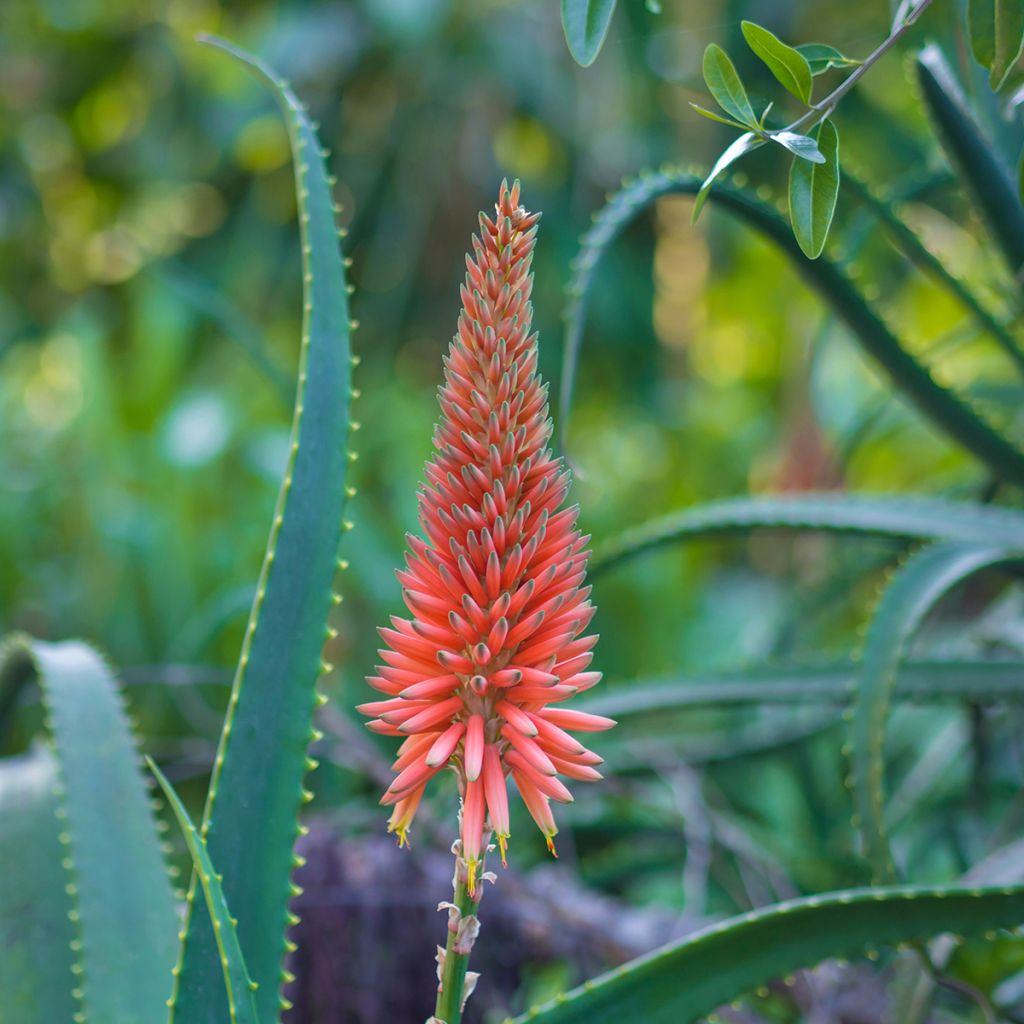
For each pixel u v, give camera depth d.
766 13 3.60
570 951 1.63
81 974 1.21
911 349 1.44
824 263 1.39
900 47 1.92
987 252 1.62
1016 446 1.51
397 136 4.33
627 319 4.46
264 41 4.19
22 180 4.78
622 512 3.36
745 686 1.56
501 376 1.01
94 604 2.78
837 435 3.04
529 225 1.01
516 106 4.34
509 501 1.01
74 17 4.51
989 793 2.03
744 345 5.10
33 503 3.00
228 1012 1.11
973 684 1.47
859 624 2.78
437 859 1.68
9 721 1.56
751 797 2.42
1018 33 1.09
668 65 2.81
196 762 2.03
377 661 2.59
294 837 1.14
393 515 2.90
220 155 4.46
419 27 3.92
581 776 1.01
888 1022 1.40
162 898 1.25
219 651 2.56
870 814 1.31
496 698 1.01
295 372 3.33
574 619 1.01
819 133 1.06
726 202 1.38
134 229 4.81
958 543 1.41
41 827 1.31
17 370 4.52
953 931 1.15
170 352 3.05
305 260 1.21
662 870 2.13
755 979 1.16
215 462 2.95
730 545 3.94
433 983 1.58
